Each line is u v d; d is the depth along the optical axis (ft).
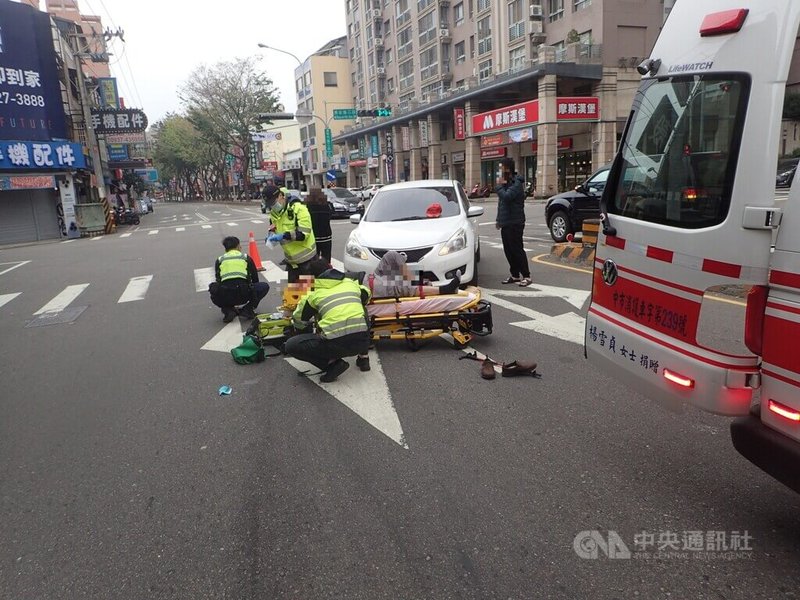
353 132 193.06
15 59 77.15
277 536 9.98
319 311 16.85
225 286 24.22
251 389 17.03
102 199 95.55
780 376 8.06
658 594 8.23
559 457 12.17
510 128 111.86
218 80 188.85
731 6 8.60
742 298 22.40
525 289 28.22
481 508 10.48
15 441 14.52
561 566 8.89
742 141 8.24
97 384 18.43
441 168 153.58
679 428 13.23
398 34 176.45
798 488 7.95
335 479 11.74
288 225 23.63
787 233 7.84
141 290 34.47
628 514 10.11
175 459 13.02
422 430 13.71
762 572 8.59
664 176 9.78
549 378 16.61
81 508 11.25
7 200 81.10
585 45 100.89
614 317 11.33
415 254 24.26
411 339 19.52
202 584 8.91
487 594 8.37
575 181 114.21
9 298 34.88
